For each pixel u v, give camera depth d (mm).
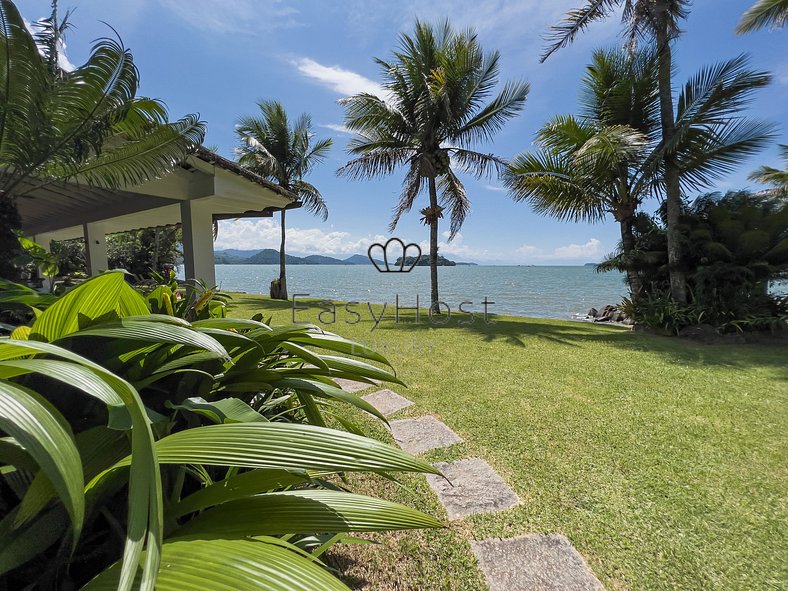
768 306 6914
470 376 4066
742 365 4582
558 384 3793
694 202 8391
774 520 1737
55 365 607
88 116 3588
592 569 1443
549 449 2426
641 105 8211
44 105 3361
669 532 1656
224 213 8336
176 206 7488
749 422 2852
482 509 1809
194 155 5141
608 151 7289
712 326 6621
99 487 725
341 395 1177
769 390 3617
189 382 1167
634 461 2273
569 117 8438
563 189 8820
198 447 635
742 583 1380
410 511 755
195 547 569
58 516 685
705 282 7148
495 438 2580
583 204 8984
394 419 2908
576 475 2117
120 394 623
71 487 470
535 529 1670
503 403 3254
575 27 7758
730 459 2301
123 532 796
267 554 564
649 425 2799
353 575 1399
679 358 4914
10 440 697
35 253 4152
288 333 1330
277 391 1844
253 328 1454
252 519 679
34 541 641
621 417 2945
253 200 6199
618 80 8297
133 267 20047
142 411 602
